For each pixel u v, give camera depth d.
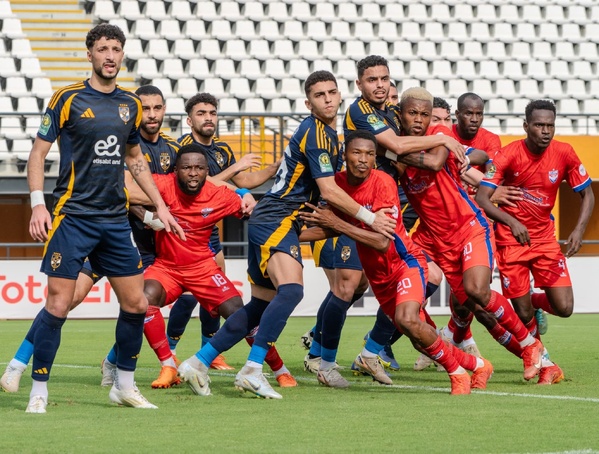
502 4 73.56
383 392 21.59
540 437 15.38
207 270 23.12
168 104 63.91
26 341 21.75
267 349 20.31
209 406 19.12
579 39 73.75
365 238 19.81
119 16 67.44
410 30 71.69
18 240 61.06
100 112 17.70
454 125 28.75
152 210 23.19
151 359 30.00
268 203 20.69
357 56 69.69
